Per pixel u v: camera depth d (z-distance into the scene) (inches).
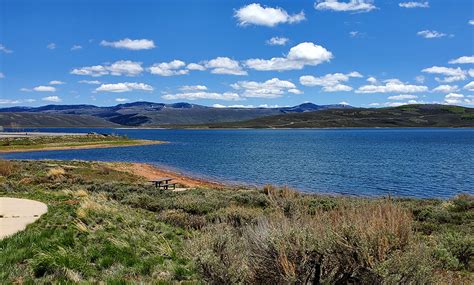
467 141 4913.9
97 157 2598.4
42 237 331.0
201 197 757.9
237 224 463.5
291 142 4886.8
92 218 427.2
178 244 353.1
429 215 594.6
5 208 496.4
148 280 256.1
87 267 271.1
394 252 174.2
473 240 348.2
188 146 4079.7
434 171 1953.7
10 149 3004.4
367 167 2127.2
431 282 180.2
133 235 364.5
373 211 205.3
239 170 1983.3
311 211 482.0
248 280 206.5
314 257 187.9
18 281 241.8
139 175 1549.0
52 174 1138.7
